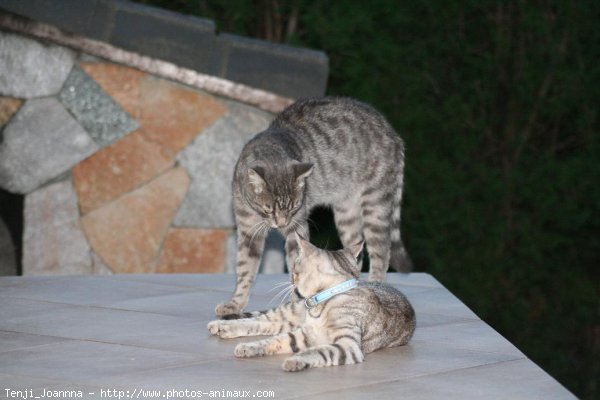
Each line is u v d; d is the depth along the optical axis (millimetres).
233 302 8438
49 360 6867
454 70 16391
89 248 10742
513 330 15898
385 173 9680
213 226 10891
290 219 8734
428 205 15117
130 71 10633
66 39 10367
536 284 16312
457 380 6516
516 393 6250
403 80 15070
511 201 16156
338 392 6203
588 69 16484
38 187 10641
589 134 16344
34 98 10562
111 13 10430
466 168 15945
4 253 11281
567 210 15859
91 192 10695
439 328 8070
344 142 9461
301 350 7090
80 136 10633
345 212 9820
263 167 8617
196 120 10742
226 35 10898
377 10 15141
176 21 10516
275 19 15727
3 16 10266
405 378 6539
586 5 16266
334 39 14547
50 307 8555
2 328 7781
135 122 10688
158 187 10758
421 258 15461
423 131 15305
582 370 16328
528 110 16406
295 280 7258
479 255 15484
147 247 10797
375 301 7199
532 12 16109
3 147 10562
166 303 8781
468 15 16484
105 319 8125
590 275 16750
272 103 10672
